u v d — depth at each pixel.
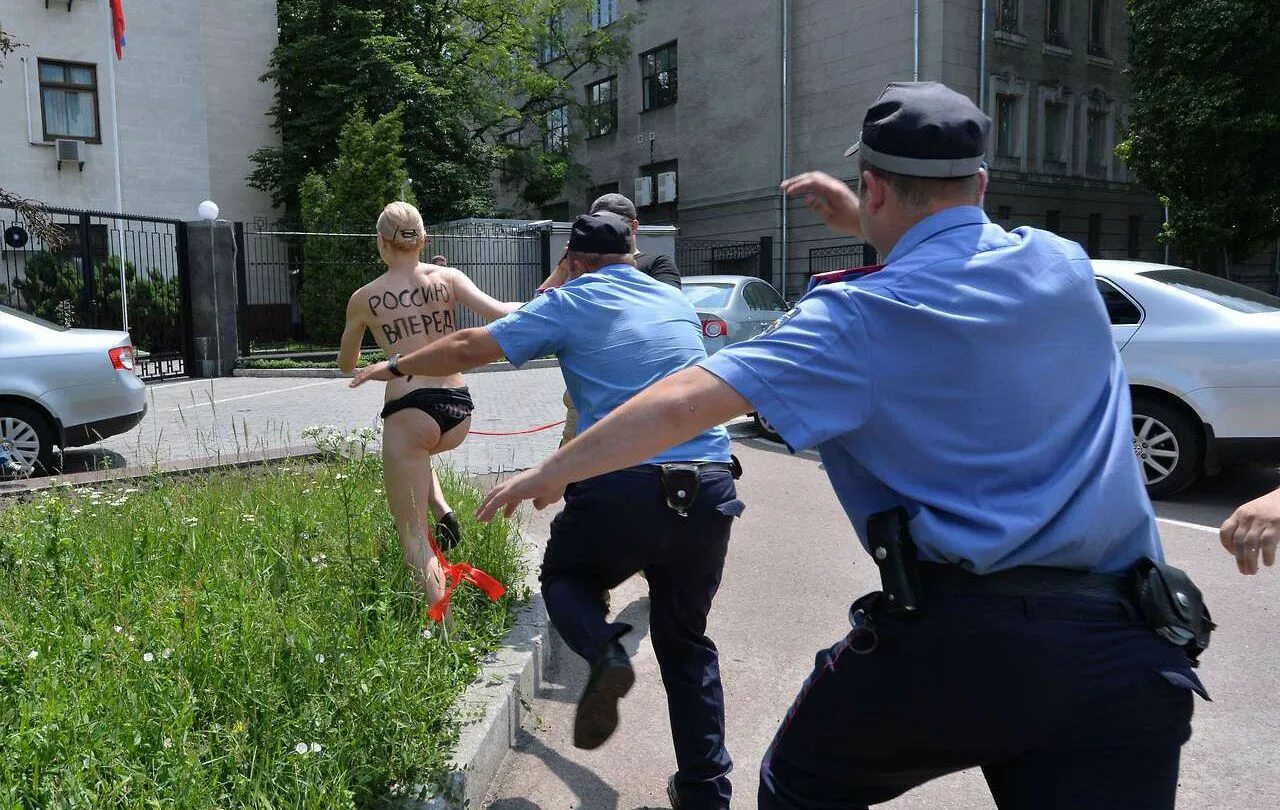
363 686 2.80
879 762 1.74
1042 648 1.57
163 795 2.31
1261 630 4.55
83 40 22.03
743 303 11.34
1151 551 1.72
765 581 5.41
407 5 26.62
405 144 25.28
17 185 21.30
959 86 24.00
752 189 28.12
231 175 26.03
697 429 1.63
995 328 1.62
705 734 2.91
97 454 8.78
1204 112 19.22
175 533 4.42
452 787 2.73
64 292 17.05
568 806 3.07
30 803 2.20
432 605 3.71
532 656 3.79
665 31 30.91
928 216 1.76
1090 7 27.42
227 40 25.78
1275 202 19.69
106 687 2.74
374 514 4.75
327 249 19.69
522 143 34.84
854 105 25.31
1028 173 26.12
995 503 1.62
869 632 1.71
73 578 3.83
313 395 13.05
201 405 11.99
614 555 2.93
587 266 3.34
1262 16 19.00
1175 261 24.02
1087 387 1.73
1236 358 6.67
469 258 20.72
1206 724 3.62
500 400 12.21
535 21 29.92
